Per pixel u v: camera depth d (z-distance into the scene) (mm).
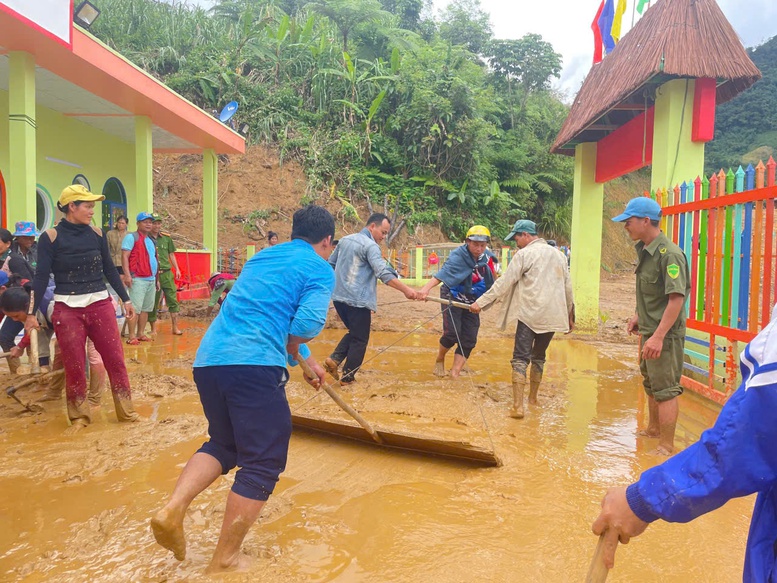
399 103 26672
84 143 11906
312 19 26609
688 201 6590
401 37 30609
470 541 2986
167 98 10555
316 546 2906
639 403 5898
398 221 24531
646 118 8664
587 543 2988
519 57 34531
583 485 3754
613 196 36156
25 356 7293
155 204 22047
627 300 18406
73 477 3695
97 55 8242
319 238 3146
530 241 5781
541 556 2852
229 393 2727
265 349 2752
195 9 27766
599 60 10734
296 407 5398
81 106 10641
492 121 31328
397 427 4906
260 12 28922
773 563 1329
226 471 2881
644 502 1428
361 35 30172
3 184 9477
